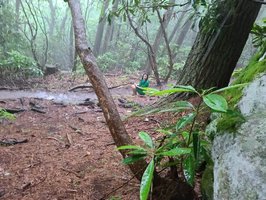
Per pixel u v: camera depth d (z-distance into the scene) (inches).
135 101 255.3
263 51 112.0
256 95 68.7
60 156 143.6
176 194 84.5
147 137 77.7
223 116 77.7
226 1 116.7
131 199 98.7
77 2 132.8
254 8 148.6
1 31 430.3
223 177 61.2
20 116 212.2
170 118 171.8
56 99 282.0
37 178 122.3
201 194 86.4
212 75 169.0
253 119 62.6
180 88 65.8
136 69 529.7
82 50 113.5
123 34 618.5
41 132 178.2
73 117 211.9
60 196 108.5
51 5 720.3
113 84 359.3
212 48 165.8
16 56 354.0
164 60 459.5
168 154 67.2
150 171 64.7
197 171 99.7
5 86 325.1
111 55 538.9
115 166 128.8
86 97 298.5
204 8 97.3
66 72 438.6
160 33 474.0
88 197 106.6
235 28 155.2
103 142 159.5
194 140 69.4
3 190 113.3
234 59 166.7
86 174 124.0
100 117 209.5
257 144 56.3
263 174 52.2
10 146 155.3
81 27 123.3
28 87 330.3
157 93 64.7
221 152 66.1
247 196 53.4
